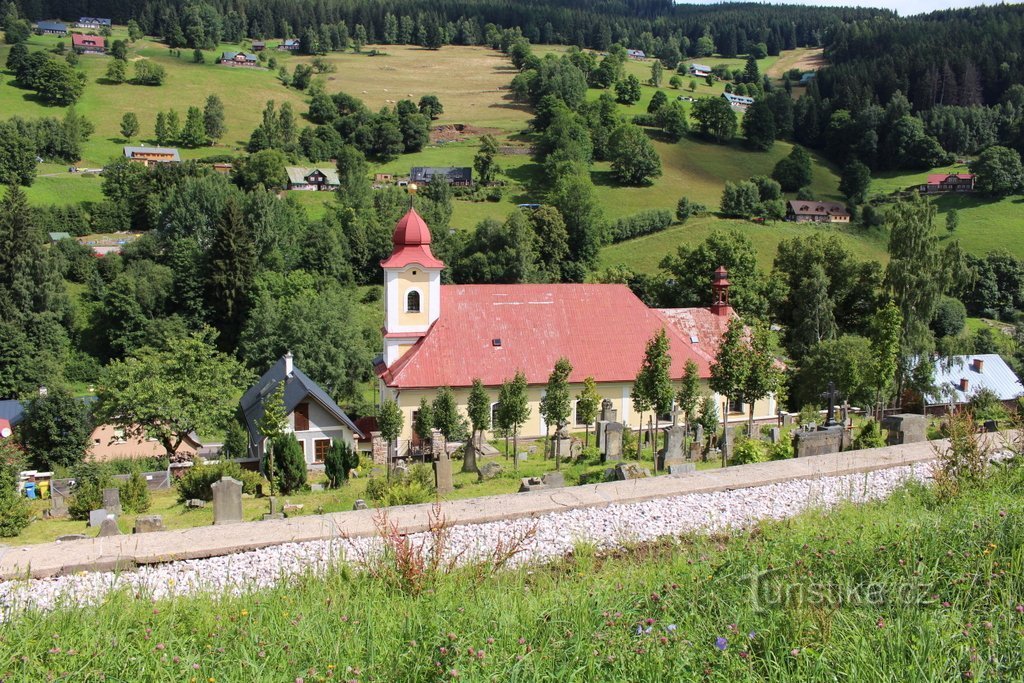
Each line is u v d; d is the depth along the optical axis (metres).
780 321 77.50
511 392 40.53
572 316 54.41
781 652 9.10
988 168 143.50
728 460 32.44
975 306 106.12
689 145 180.38
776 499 18.81
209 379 58.53
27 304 87.69
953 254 59.56
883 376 44.81
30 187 136.00
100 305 97.88
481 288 54.12
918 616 9.49
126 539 16.64
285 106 178.38
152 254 111.81
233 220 99.44
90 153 161.50
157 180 137.00
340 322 76.75
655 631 9.53
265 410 38.28
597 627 9.91
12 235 88.12
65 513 36.66
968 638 8.93
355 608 11.07
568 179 142.25
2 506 30.06
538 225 116.38
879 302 72.06
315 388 54.06
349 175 148.62
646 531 16.70
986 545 11.49
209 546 16.22
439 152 179.38
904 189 157.25
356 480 39.84
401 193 142.38
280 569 14.19
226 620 11.10
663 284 77.12
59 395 54.31
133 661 9.71
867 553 11.54
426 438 47.28
